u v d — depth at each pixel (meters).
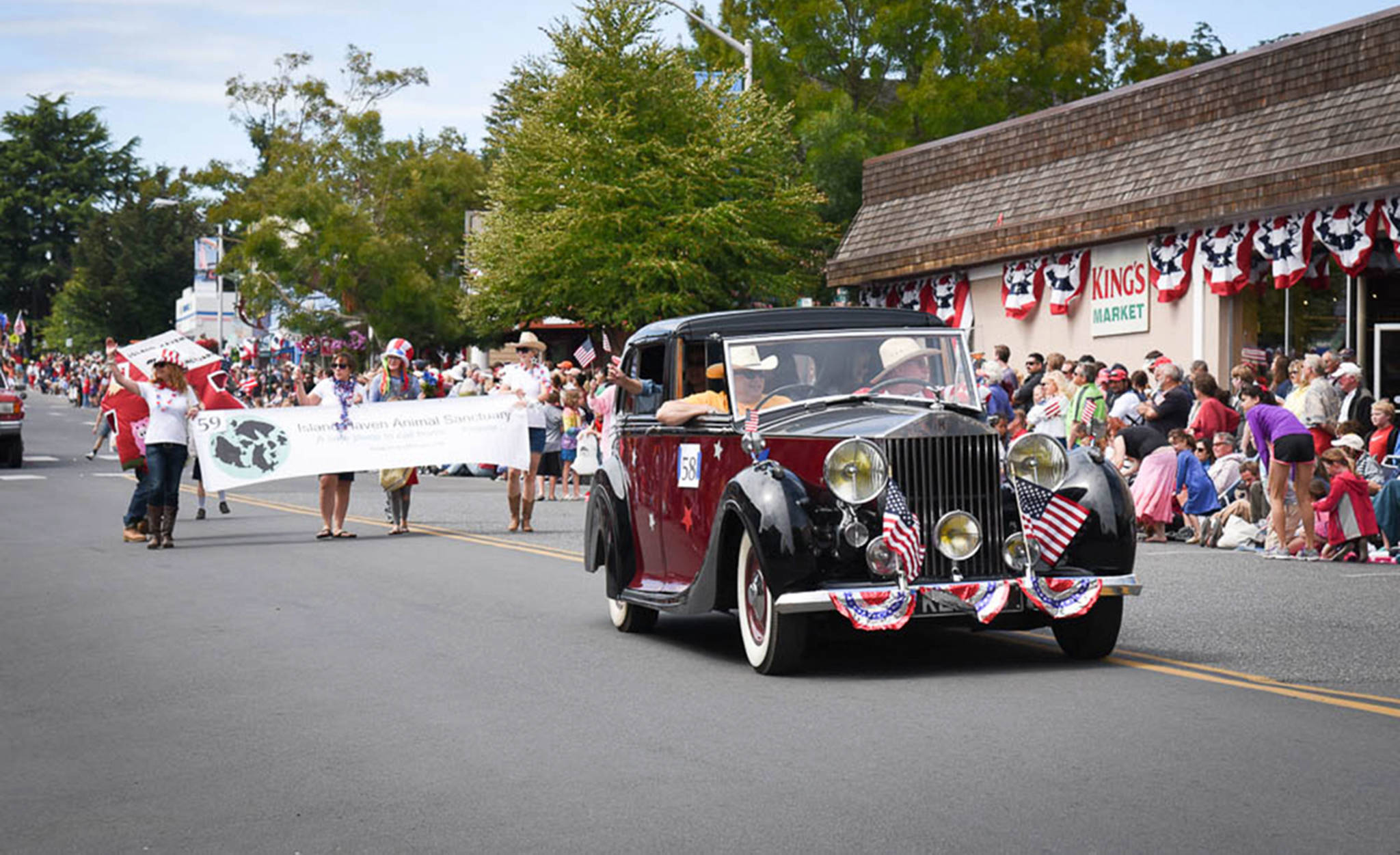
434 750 6.88
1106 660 9.00
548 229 39.41
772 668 8.64
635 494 10.36
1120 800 5.70
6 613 11.77
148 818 5.88
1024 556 8.60
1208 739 6.69
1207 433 17.31
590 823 5.60
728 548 9.05
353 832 5.58
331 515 17.75
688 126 40.06
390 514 20.27
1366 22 20.41
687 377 9.73
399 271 58.91
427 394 27.03
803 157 50.03
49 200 132.12
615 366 10.16
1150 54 52.94
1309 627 10.26
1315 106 21.12
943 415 8.60
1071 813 5.53
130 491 25.45
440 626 10.75
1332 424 16.03
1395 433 16.20
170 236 116.25
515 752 6.81
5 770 6.74
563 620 11.09
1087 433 18.28
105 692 8.52
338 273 59.56
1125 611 11.16
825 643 10.02
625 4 39.59
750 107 40.22
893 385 9.38
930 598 8.39
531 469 18.45
